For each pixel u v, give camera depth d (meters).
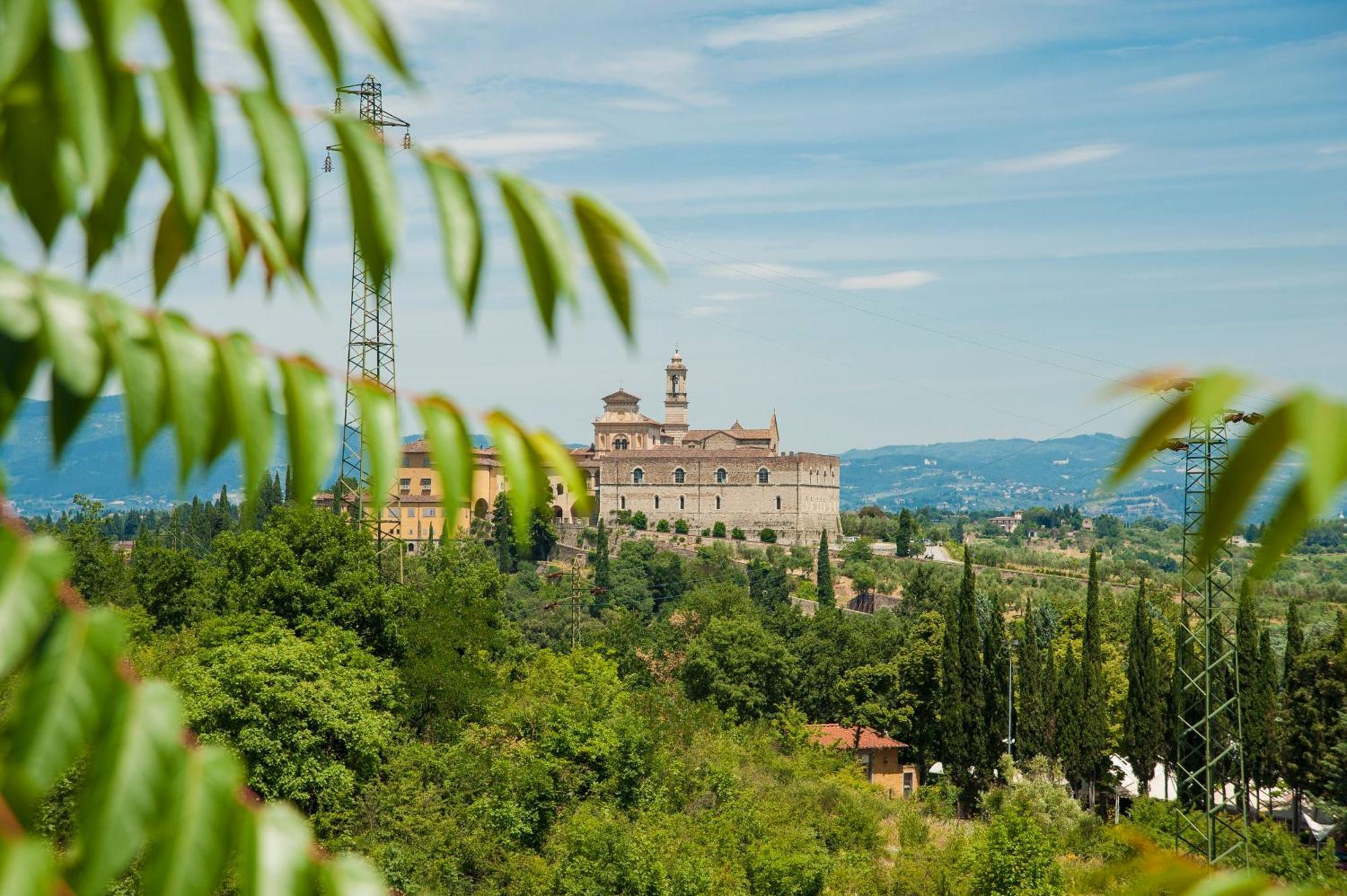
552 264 3.50
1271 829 55.97
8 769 2.97
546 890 50.34
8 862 2.82
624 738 62.59
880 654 103.50
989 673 89.00
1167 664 86.62
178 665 53.69
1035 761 84.38
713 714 86.69
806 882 55.75
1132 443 2.71
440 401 3.99
